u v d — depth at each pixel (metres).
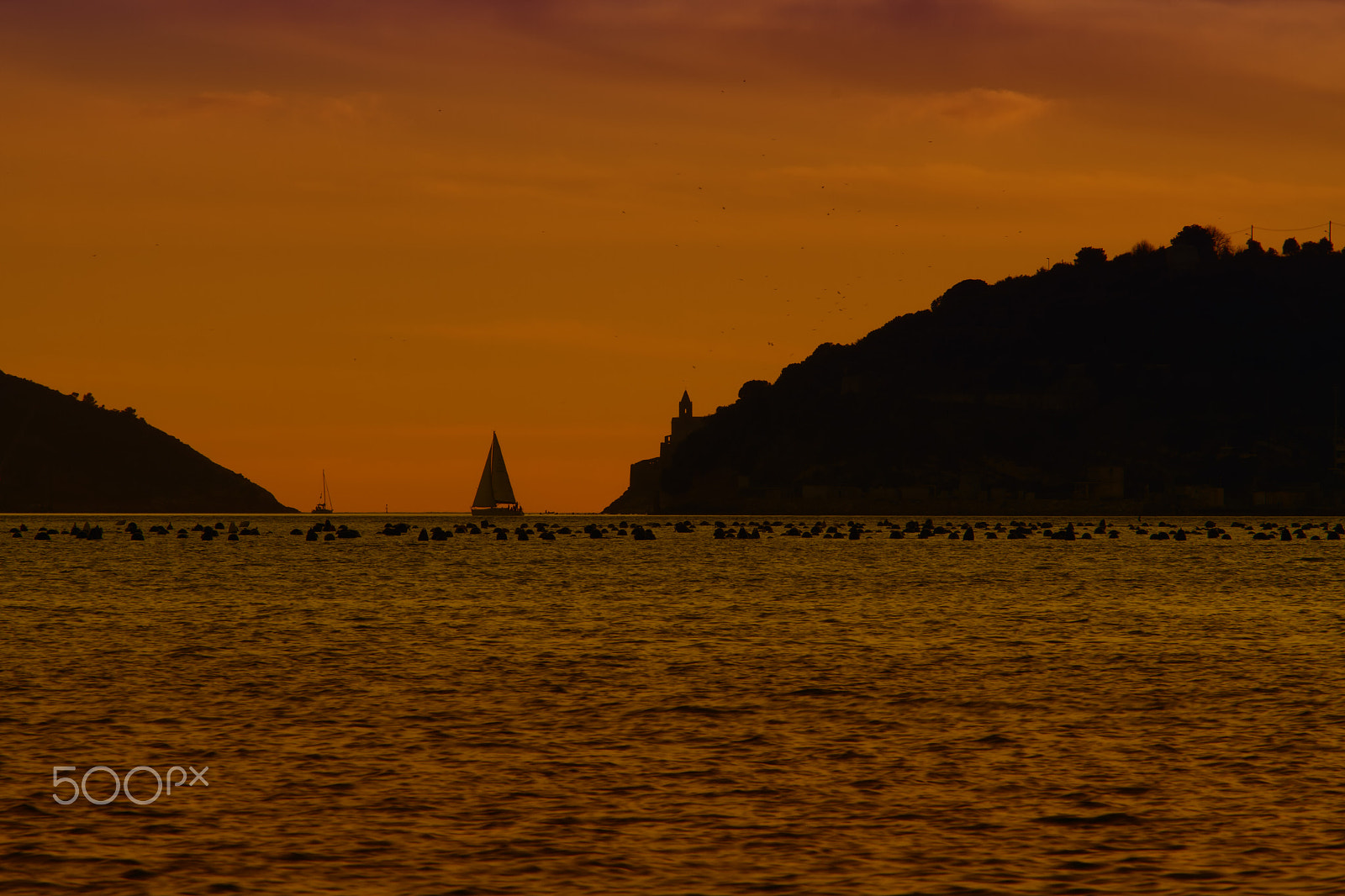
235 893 78.12
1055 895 78.25
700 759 109.44
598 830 89.75
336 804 95.38
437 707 131.62
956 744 115.19
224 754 110.38
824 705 133.38
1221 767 106.50
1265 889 79.00
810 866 83.00
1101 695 139.75
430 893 78.38
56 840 87.44
